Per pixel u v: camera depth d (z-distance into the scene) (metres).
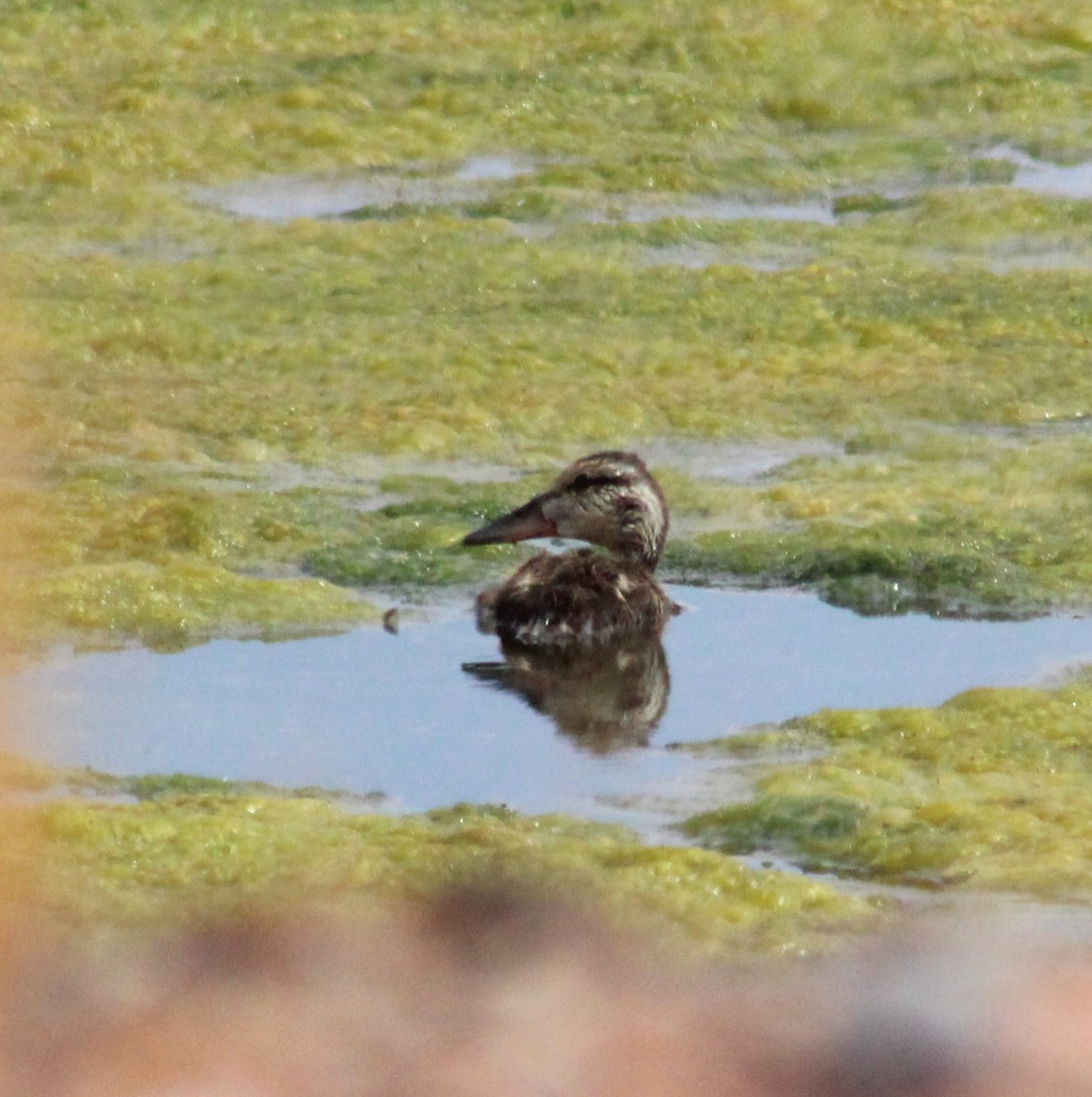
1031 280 28.61
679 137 33.59
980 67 35.94
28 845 13.51
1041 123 34.44
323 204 31.41
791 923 12.64
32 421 23.62
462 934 7.50
